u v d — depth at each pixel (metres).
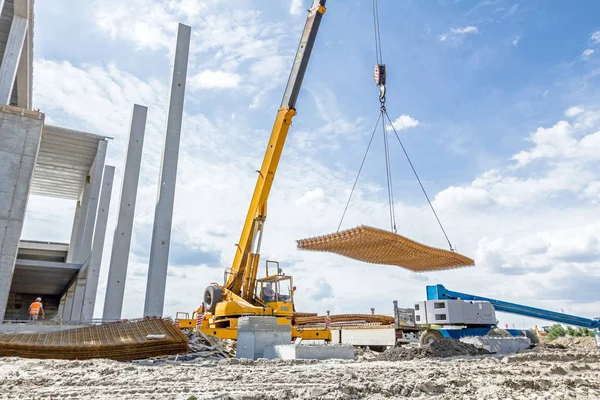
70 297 33.53
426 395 5.62
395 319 16.33
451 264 17.16
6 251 17.00
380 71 15.82
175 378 7.00
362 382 6.40
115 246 23.69
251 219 15.59
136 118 26.41
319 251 15.16
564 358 10.72
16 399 5.19
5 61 21.88
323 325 17.70
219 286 16.38
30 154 18.28
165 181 20.77
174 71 22.27
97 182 30.83
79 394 5.57
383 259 16.36
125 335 12.38
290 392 5.43
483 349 13.36
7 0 22.67
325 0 15.63
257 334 12.03
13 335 12.29
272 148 15.62
